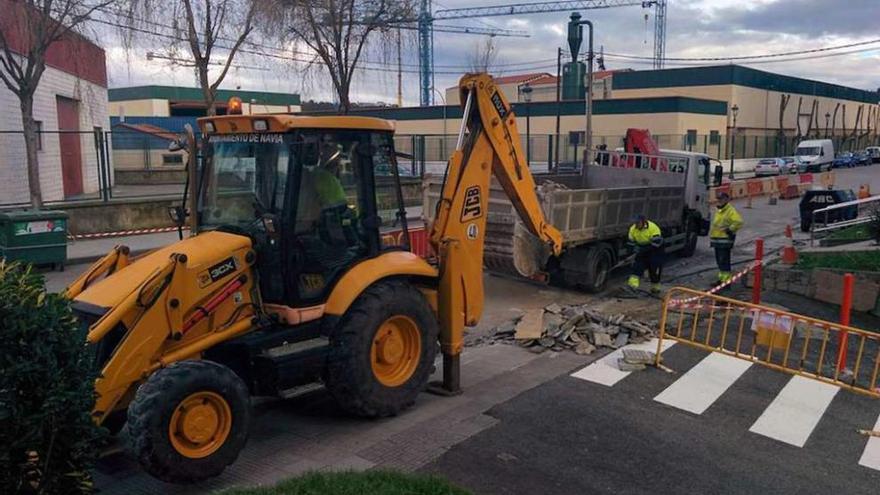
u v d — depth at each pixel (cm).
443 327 764
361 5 1998
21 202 2066
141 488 561
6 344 343
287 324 642
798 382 843
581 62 4888
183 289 579
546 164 3488
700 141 5059
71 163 2642
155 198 2038
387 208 749
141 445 511
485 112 825
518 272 1224
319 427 680
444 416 708
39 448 355
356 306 666
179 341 584
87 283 632
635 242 1308
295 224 639
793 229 2225
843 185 4000
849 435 696
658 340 949
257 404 739
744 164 5444
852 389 804
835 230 1936
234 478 573
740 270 1527
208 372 541
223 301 614
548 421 700
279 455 616
